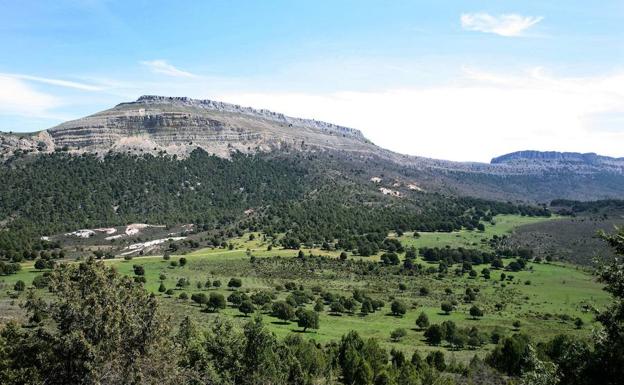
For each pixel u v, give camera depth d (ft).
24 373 83.51
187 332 154.81
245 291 370.53
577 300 391.45
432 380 171.01
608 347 59.00
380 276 458.09
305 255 510.58
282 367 161.38
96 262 94.99
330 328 294.25
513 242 620.49
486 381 183.83
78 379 83.76
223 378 135.13
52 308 87.92
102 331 84.99
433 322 321.11
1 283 330.34
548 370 67.31
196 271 433.07
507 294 409.90
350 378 188.03
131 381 85.10
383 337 281.54
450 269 499.92
